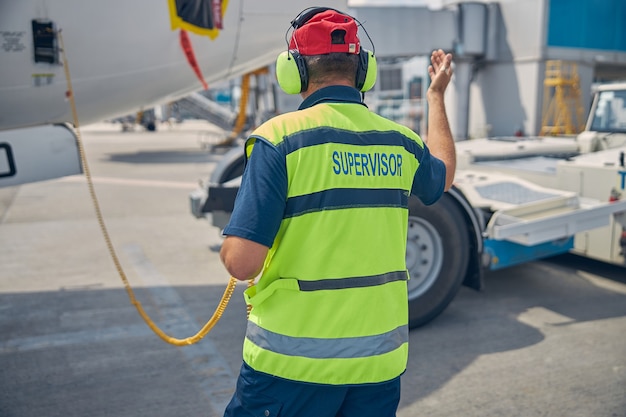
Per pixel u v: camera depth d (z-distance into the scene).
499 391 3.38
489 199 4.85
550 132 17.88
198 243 7.32
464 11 18.05
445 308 4.37
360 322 1.59
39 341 4.20
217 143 25.14
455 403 3.26
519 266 5.99
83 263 6.39
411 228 4.23
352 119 1.63
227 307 4.93
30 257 6.65
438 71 2.01
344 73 1.67
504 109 18.81
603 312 4.67
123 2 3.95
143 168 16.09
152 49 4.20
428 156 1.80
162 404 3.29
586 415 3.11
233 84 28.30
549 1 17.31
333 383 1.58
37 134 4.10
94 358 3.90
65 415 3.17
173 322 4.58
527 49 17.81
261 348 1.62
